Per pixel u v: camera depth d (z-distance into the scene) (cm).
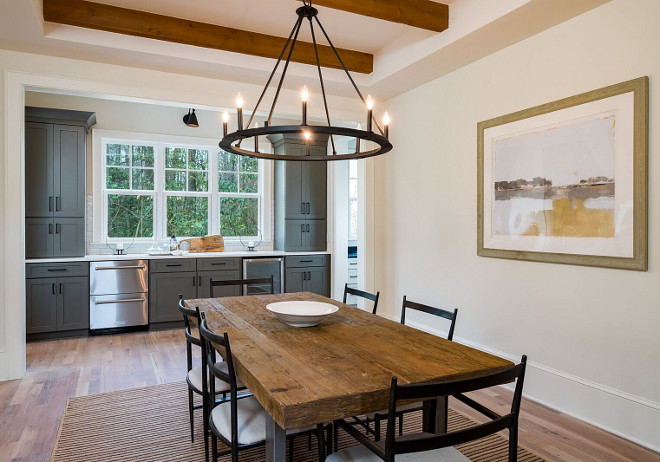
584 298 275
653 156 239
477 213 354
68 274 455
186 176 569
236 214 595
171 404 294
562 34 287
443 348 189
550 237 293
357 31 363
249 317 247
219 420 186
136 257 483
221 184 586
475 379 130
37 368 364
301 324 223
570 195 280
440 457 153
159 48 348
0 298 335
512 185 321
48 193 455
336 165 588
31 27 298
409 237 445
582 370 276
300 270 563
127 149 539
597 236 264
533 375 307
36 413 279
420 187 427
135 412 282
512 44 322
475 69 357
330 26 353
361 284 485
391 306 476
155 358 392
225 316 249
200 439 248
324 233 589
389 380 149
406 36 368
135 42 341
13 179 337
